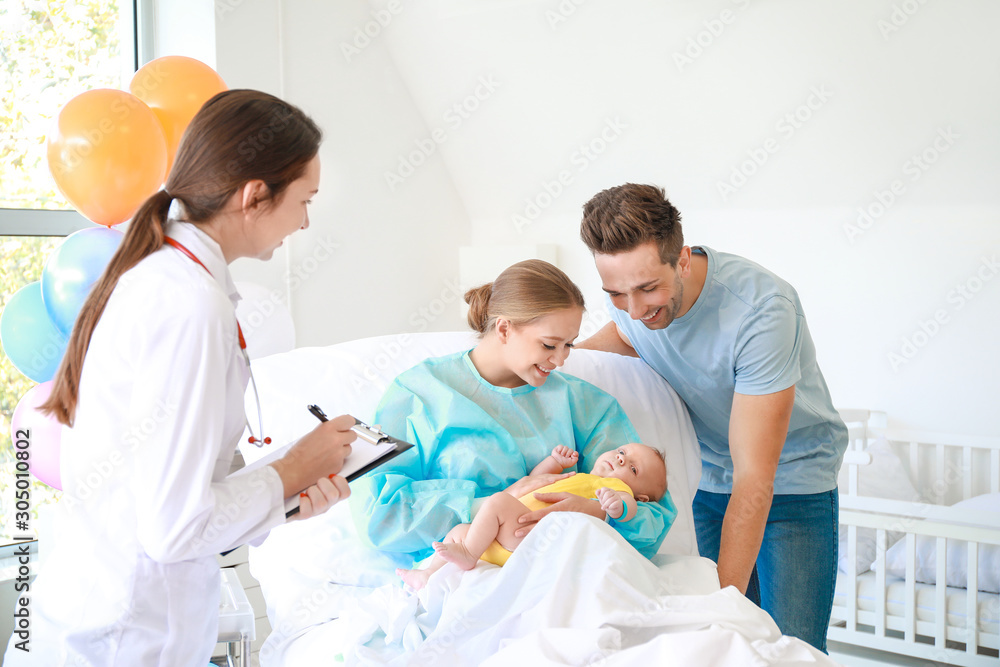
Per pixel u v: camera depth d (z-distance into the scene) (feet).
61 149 5.89
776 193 10.73
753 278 5.41
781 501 6.15
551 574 4.20
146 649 3.51
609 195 4.89
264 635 7.84
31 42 8.70
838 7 8.73
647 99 10.56
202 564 3.62
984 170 9.39
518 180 12.39
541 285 5.13
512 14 10.34
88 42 9.17
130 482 3.37
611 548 4.23
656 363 6.21
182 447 3.11
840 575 9.07
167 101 6.78
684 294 5.39
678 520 5.92
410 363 6.29
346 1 10.80
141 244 3.42
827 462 6.14
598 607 3.92
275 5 9.84
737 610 3.94
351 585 5.09
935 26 8.48
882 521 8.57
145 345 3.16
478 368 5.51
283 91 10.00
